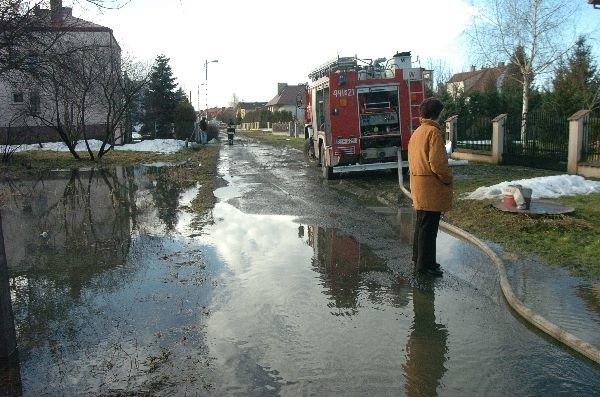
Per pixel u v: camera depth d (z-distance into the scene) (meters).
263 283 6.08
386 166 15.02
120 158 25.44
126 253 7.63
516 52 22.42
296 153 27.31
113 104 26.03
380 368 4.03
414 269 6.51
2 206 12.38
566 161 15.25
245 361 4.18
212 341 4.55
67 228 9.65
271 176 17.16
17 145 27.34
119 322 5.01
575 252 6.73
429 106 6.07
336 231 8.79
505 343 4.42
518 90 28.78
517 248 7.10
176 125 39.59
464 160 17.97
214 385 3.82
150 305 5.43
